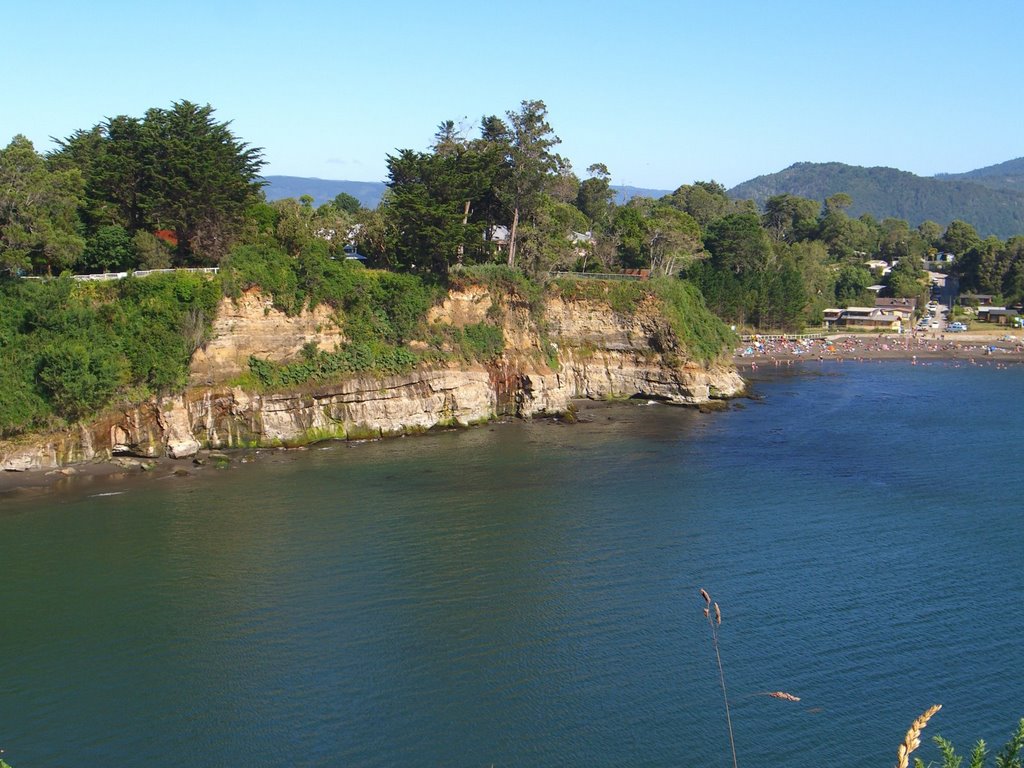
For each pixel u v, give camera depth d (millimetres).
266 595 45344
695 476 67812
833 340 165125
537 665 38438
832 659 38906
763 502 61031
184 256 81812
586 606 44031
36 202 69250
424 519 56938
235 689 36688
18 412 65562
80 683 37219
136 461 69062
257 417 75500
